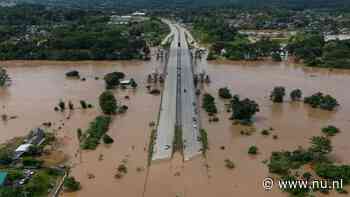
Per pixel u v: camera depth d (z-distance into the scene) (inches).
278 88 7529.5
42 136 5743.1
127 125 6309.1
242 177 4753.9
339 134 5964.6
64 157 5236.2
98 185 4603.8
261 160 5162.4
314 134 5959.6
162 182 4660.4
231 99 7529.5
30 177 4699.8
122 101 7500.0
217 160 5162.4
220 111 6934.1
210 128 6186.0
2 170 4847.4
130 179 4724.4
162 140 5713.6
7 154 5137.8
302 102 7450.8
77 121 6496.1
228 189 4510.3
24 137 5856.3
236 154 5324.8
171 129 6102.4
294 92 7509.8
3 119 6633.9
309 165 5022.1
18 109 7116.1
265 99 7628.0
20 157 5177.2
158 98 7662.4
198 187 4554.6
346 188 4490.7
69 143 5654.5
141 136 5880.9
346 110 7027.6
